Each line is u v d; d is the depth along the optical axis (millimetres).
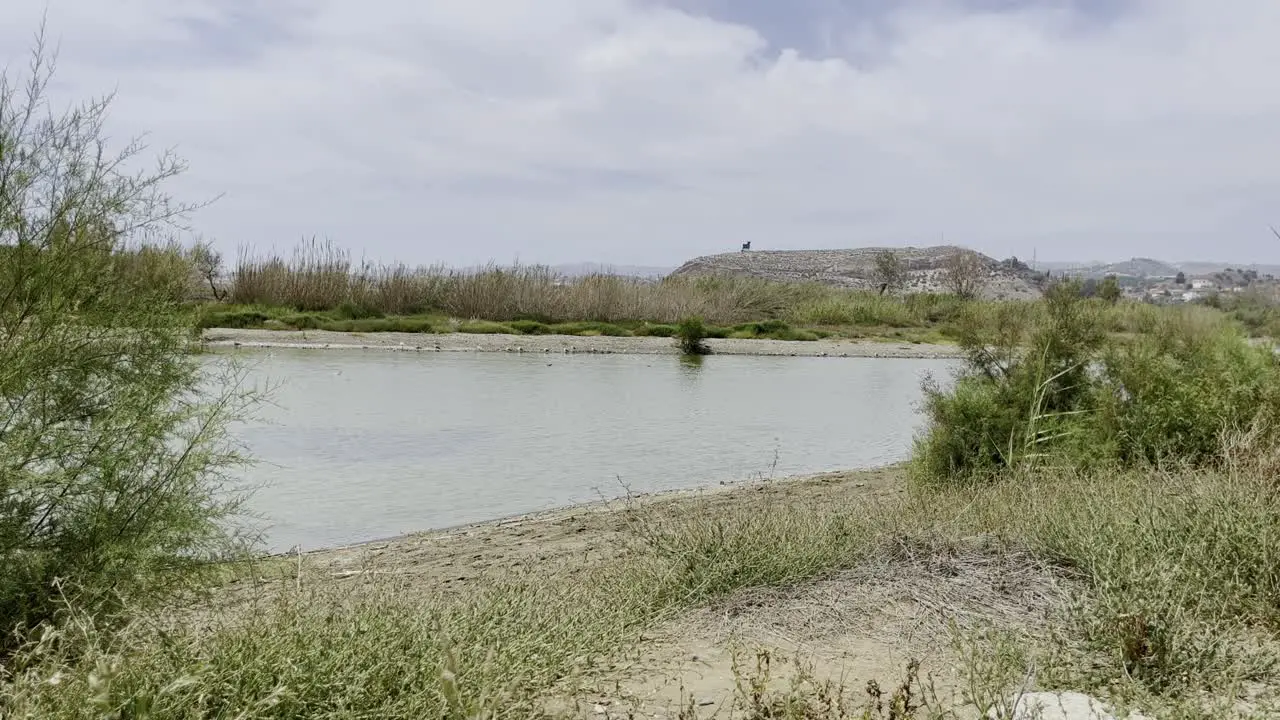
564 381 22594
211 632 3523
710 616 4711
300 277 37062
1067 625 3844
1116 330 12188
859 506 6840
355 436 13914
